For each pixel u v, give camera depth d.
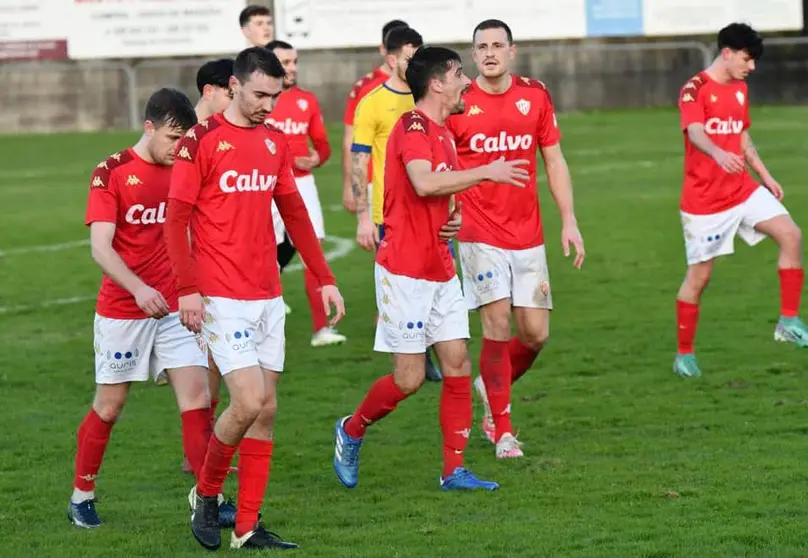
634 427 21.22
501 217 19.69
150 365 16.86
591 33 82.69
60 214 50.78
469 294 19.94
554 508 16.69
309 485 18.53
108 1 81.75
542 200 51.16
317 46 82.00
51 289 36.81
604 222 44.88
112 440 21.55
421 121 17.02
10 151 72.50
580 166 59.22
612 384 24.42
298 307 33.84
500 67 19.39
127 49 82.38
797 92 83.62
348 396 24.38
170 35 82.25
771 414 21.59
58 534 16.33
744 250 39.31
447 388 17.80
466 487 17.77
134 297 15.83
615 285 34.78
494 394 19.67
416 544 15.24
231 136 15.05
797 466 18.27
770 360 25.70
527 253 19.75
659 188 52.25
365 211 24.91
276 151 15.45
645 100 84.00
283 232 28.92
